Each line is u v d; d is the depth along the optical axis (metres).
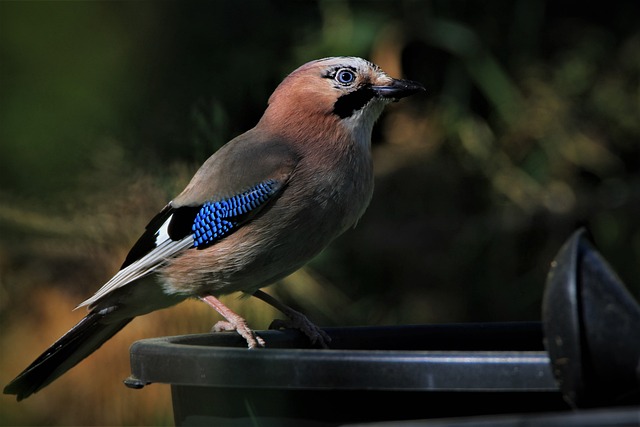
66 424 9.95
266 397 4.30
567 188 15.34
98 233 10.30
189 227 6.93
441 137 15.25
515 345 5.82
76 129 4.27
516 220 14.78
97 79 4.15
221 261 6.88
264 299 7.01
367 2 14.59
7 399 10.16
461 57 15.16
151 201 10.06
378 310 14.12
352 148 7.11
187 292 7.06
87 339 7.29
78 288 10.75
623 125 15.79
